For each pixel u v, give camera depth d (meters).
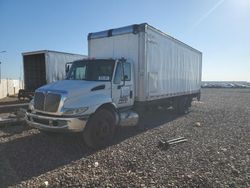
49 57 17.61
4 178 5.11
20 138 8.15
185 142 7.92
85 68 8.41
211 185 4.77
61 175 5.25
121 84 8.39
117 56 9.55
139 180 4.98
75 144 7.56
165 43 11.19
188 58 15.08
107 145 7.48
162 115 14.16
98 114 7.27
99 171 5.47
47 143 7.62
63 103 6.72
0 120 9.60
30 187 4.71
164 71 11.21
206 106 20.33
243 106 20.48
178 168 5.61
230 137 8.68
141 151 6.89
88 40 10.36
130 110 9.09
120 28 9.44
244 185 4.78
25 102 19.94
